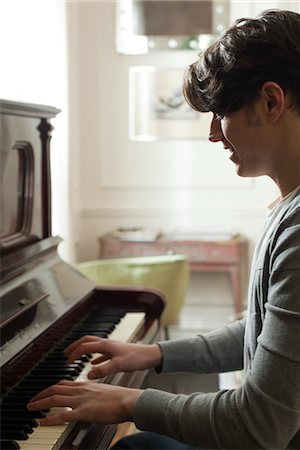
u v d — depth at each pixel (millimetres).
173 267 3914
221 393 1264
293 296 1173
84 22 4863
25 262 1991
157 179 4961
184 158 4926
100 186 4980
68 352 1713
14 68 3215
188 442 1270
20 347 1596
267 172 1325
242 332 1728
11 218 1995
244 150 1302
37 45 3553
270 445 1201
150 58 4883
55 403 1370
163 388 2520
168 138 4922
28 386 1595
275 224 1283
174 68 4867
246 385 1220
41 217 2229
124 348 1661
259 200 4887
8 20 3137
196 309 5039
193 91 1343
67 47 4277
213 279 5012
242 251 4637
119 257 4609
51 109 2201
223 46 1281
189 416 1258
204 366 1702
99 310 2324
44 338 1816
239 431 1211
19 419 1391
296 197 1273
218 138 1387
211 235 4691
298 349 1165
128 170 4969
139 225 4980
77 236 4859
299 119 1275
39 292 1909
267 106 1259
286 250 1195
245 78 1254
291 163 1292
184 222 4961
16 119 1991
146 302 2365
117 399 1341
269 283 1235
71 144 4477
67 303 2008
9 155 1956
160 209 4961
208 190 4922
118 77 4910
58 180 4051
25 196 2092
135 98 4914
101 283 3826
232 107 1279
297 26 1273
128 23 4859
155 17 4840
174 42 4844
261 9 4551
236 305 4562
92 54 4887
